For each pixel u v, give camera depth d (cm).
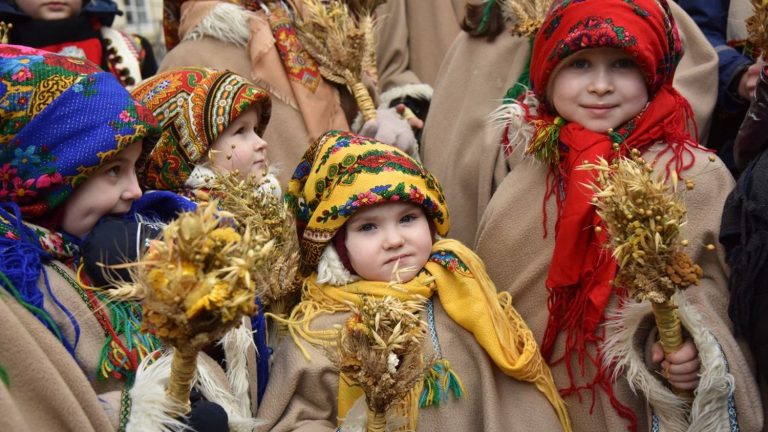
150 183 190
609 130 169
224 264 115
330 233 178
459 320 178
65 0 252
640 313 161
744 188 162
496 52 235
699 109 221
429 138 244
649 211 135
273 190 183
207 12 235
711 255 171
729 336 161
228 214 121
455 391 171
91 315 143
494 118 210
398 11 285
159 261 114
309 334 176
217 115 189
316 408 172
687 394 158
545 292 184
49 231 148
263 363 174
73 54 252
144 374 138
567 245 171
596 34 170
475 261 183
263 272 140
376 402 143
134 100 153
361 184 175
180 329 114
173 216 170
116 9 274
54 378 124
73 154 144
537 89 189
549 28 182
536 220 186
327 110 236
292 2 237
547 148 184
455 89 242
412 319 143
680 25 230
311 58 236
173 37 272
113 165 151
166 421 132
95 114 146
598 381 170
